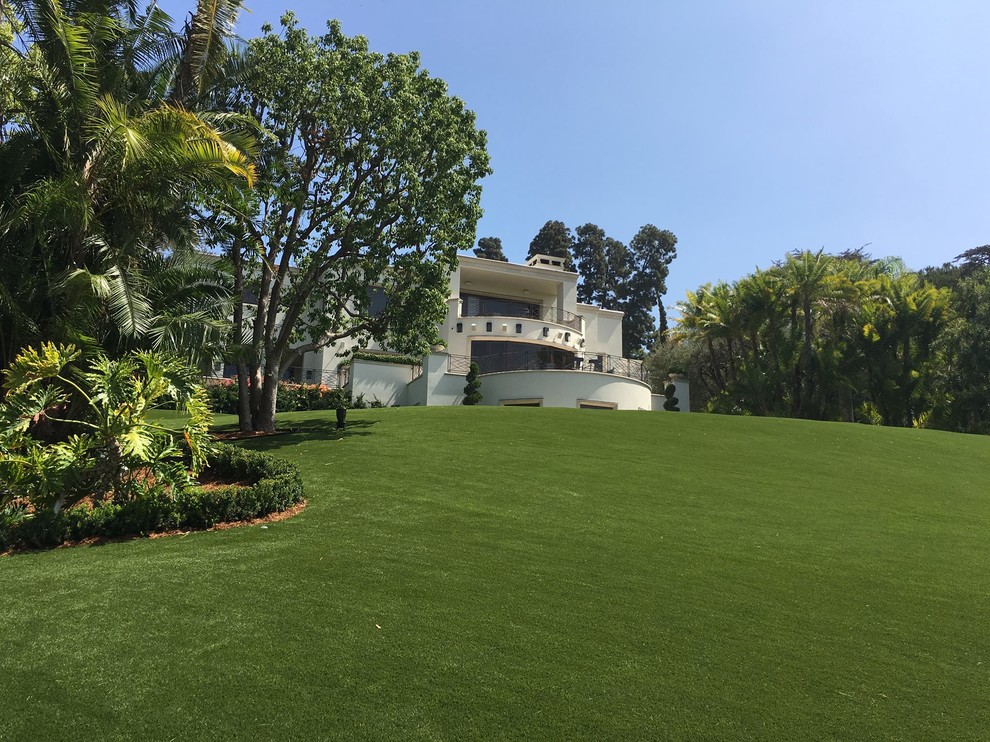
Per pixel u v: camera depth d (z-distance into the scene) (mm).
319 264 19047
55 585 6844
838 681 5562
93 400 9320
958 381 38250
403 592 6973
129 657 5406
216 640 5730
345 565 7719
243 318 18922
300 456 14766
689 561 8695
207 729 4523
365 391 29828
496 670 5430
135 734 4453
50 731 4453
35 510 8891
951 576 8703
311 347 19922
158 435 9539
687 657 5848
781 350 38906
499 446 16422
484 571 7777
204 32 14258
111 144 11961
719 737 4684
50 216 11523
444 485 12414
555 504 11469
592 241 69812
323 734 4512
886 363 36969
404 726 4633
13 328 12203
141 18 14328
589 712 4898
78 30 12320
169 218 13922
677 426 20562
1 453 8523
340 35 18688
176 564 7566
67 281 11336
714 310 40500
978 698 5375
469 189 19344
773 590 7742
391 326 19875
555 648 5875
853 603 7461
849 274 41062
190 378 10406
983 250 54406
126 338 12688
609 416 21734
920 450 19172
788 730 4805
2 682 4992
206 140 11953
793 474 15281
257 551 8148
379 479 12672
